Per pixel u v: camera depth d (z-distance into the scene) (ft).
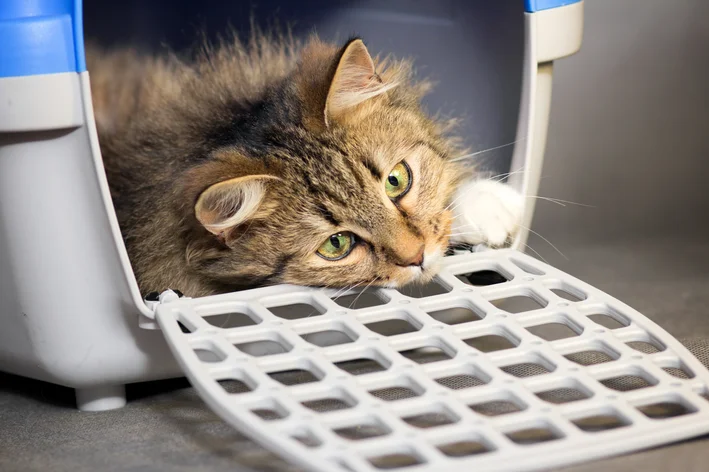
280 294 2.08
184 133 2.40
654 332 1.97
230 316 2.11
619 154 3.10
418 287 2.20
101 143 2.56
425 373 1.85
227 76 2.48
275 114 2.24
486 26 2.34
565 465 1.69
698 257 2.82
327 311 2.03
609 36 3.06
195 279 2.23
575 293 2.11
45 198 1.92
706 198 3.13
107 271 1.95
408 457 1.79
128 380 2.05
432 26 2.45
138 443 1.91
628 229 3.06
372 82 2.15
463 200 2.26
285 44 2.59
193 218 2.15
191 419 2.01
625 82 3.08
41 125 1.86
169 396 2.14
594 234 3.03
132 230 2.29
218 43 2.73
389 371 1.86
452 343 1.93
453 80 2.43
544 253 2.89
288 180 2.13
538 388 1.83
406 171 2.17
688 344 2.21
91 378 2.02
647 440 1.73
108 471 1.81
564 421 1.75
